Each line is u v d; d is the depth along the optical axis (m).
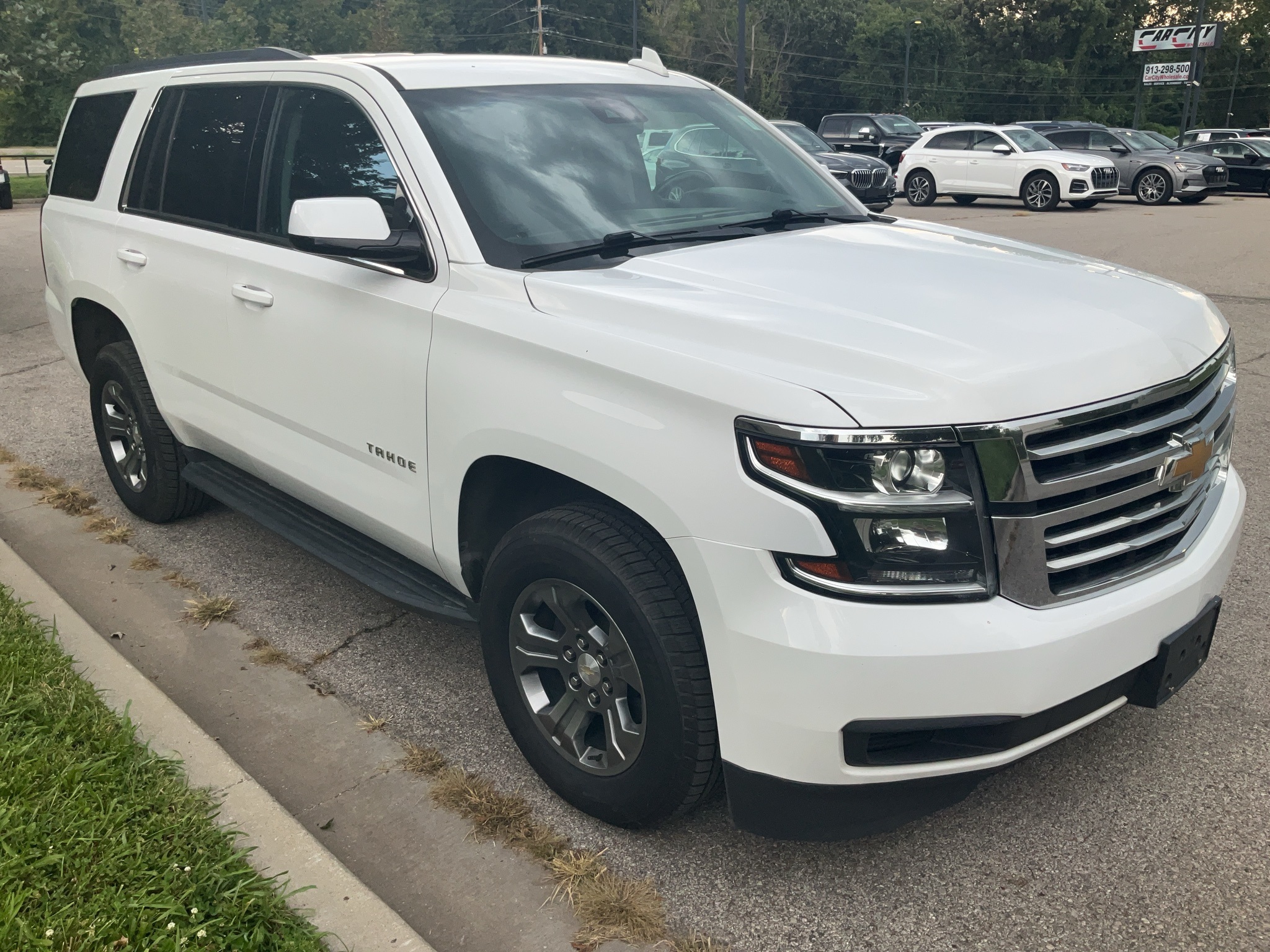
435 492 3.22
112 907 2.36
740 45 38.72
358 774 3.27
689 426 2.47
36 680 3.34
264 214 3.90
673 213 3.57
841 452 2.29
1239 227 17.25
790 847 2.90
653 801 2.75
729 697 2.48
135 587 4.58
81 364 5.41
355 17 82.12
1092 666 2.45
